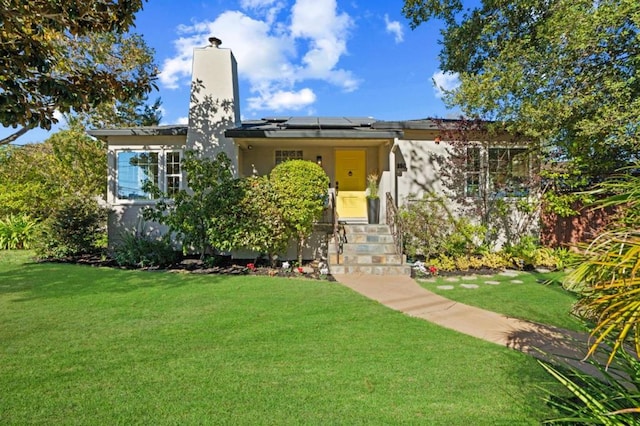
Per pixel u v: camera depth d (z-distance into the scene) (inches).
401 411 111.0
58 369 138.0
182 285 283.4
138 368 139.4
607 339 94.6
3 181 582.9
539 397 119.7
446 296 261.6
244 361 146.6
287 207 357.1
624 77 313.4
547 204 401.4
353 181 470.3
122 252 380.8
